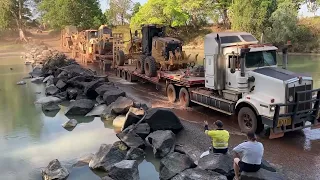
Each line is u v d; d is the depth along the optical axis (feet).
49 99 63.87
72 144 40.86
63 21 195.11
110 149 33.78
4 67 117.08
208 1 200.85
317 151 33.91
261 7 162.71
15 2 217.56
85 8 200.54
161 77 59.52
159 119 40.42
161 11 194.90
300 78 35.91
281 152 33.68
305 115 36.96
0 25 212.02
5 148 40.01
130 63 85.92
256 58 40.14
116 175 29.07
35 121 51.57
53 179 30.63
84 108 54.34
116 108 50.06
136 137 37.70
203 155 31.07
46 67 93.76
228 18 203.72
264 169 25.59
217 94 45.78
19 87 79.36
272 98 36.27
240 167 25.09
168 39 64.95
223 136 30.07
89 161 34.73
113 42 90.22
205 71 46.73
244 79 38.70
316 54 144.36
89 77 71.67
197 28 214.28
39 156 37.17
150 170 32.63
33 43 191.01
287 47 41.45
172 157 30.45
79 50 121.70
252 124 37.99
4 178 31.91
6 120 52.29
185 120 45.60
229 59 42.29
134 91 65.92
